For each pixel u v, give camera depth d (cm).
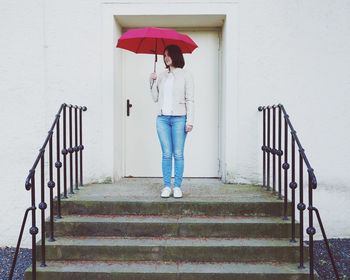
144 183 605
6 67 594
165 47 512
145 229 462
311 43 594
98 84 600
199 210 486
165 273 409
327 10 593
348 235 598
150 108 656
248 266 424
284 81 596
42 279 410
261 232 460
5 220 593
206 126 653
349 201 596
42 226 425
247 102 599
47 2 596
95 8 598
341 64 594
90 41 600
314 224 598
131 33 493
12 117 595
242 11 595
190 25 643
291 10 593
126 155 659
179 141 507
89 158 602
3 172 594
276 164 600
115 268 418
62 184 589
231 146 602
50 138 451
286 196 468
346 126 595
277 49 595
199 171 655
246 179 602
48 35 597
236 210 485
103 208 488
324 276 487
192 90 505
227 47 597
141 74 654
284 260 435
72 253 438
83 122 602
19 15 595
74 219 471
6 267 524
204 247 435
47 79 598
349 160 595
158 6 597
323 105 595
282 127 595
